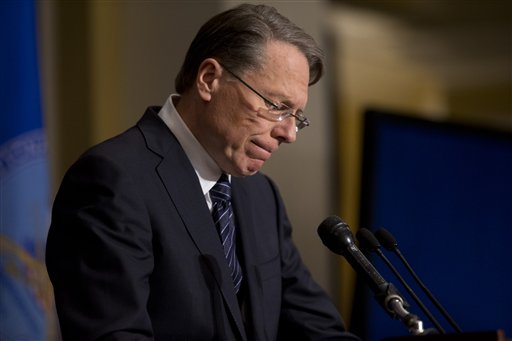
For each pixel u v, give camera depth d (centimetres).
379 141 1164
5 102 962
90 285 539
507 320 1262
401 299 563
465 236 1233
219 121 604
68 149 1223
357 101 1986
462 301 1216
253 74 598
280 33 608
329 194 1309
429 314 638
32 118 974
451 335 520
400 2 1878
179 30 1183
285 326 695
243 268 636
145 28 1211
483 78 2261
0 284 958
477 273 1239
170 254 579
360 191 1160
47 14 1215
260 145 604
